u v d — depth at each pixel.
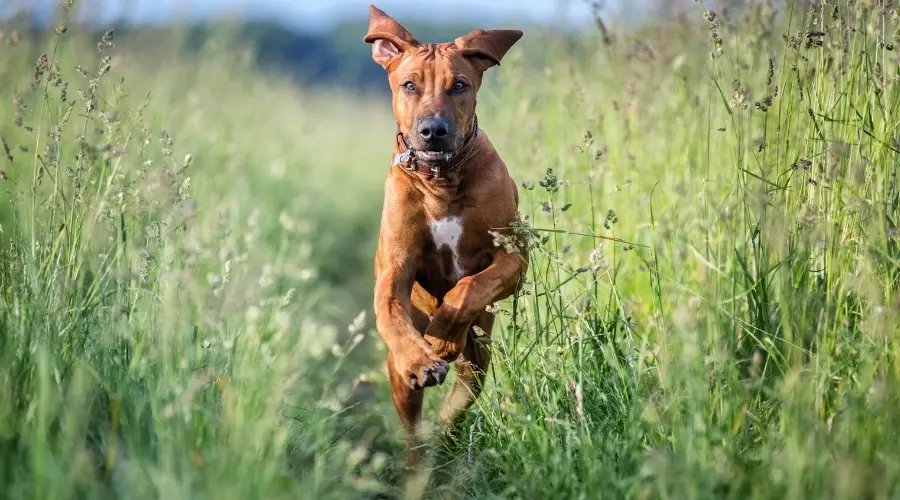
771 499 4.86
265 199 12.95
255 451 5.00
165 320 5.66
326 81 28.58
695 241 7.30
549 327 6.95
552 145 10.23
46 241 6.18
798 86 6.48
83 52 10.65
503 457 6.25
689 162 8.23
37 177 6.48
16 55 10.21
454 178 7.00
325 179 17.36
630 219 8.43
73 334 5.91
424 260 7.34
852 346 5.52
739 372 5.96
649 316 6.90
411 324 6.59
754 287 6.00
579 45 11.79
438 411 7.42
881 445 4.99
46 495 4.38
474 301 6.57
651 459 5.06
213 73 14.49
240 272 8.21
